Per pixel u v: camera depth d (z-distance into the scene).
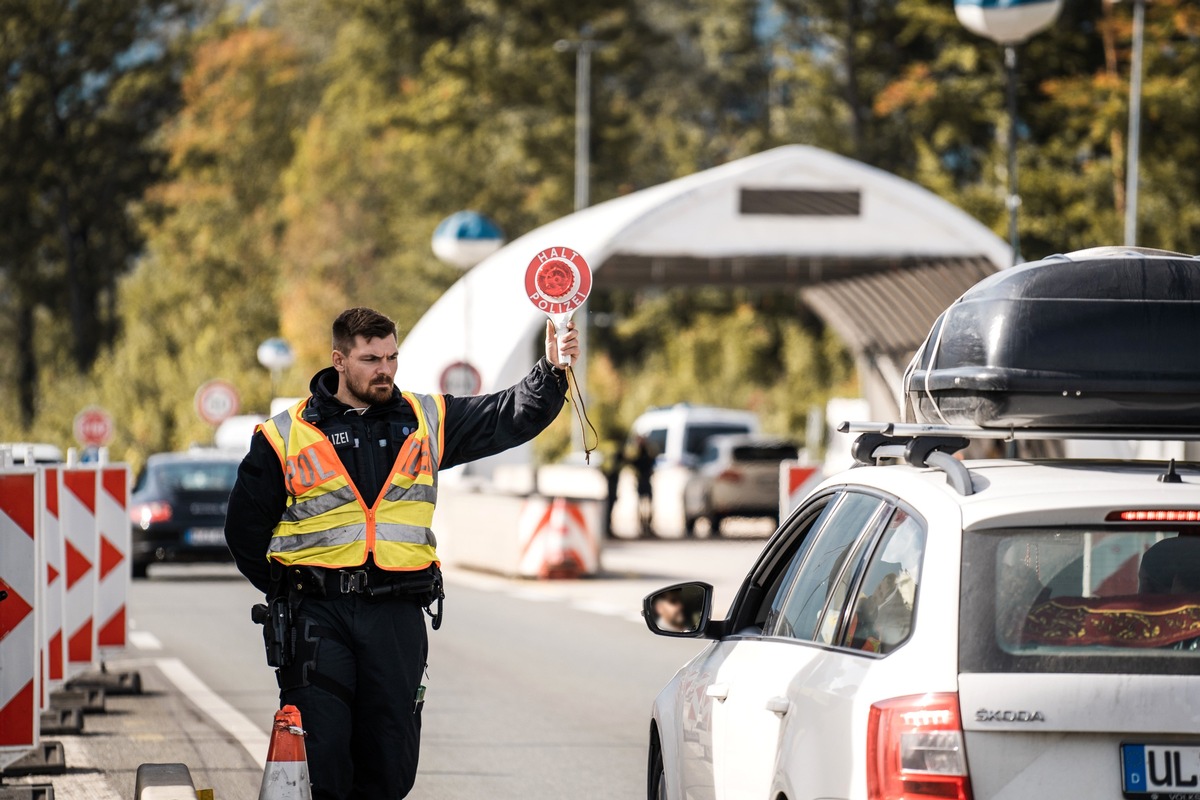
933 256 85.44
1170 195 128.25
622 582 63.78
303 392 129.62
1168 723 11.50
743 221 83.88
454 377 73.56
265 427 16.55
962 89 147.62
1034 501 12.22
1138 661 11.62
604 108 190.00
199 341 141.00
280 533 16.53
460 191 189.75
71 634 32.44
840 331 101.75
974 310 14.23
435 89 190.00
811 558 15.17
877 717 11.92
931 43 171.75
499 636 45.94
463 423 16.94
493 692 35.72
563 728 31.11
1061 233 133.75
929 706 11.63
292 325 189.50
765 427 143.50
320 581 16.27
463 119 190.00
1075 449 43.31
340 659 16.30
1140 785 11.48
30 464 28.67
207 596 58.47
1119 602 11.88
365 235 199.00
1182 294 13.91
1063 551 12.11
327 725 16.19
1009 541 12.12
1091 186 132.88
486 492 70.31
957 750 11.51
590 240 82.56
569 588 61.47
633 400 151.00
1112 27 132.38
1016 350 13.79
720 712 15.68
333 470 16.39
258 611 16.66
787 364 166.12
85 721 31.67
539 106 187.62
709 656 17.05
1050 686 11.55
